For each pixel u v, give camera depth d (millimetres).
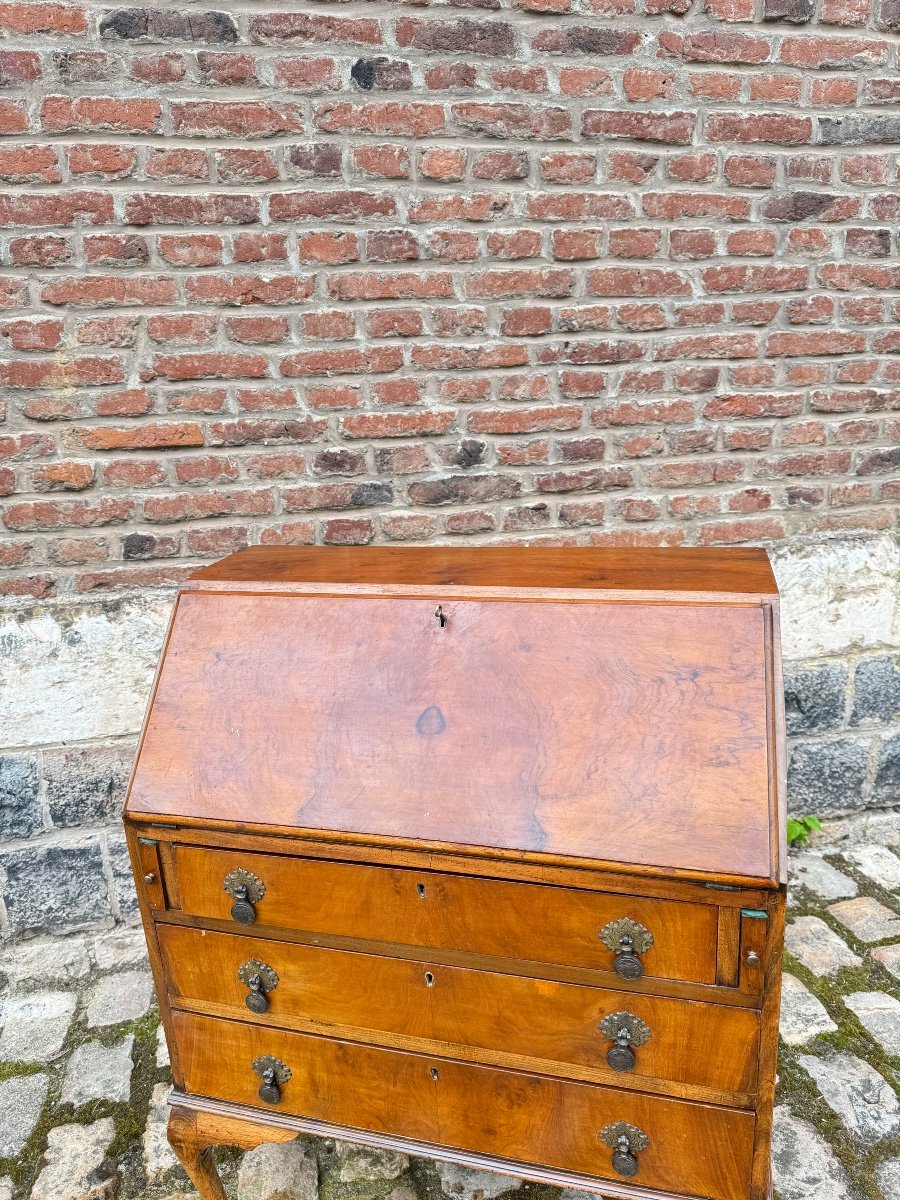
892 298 2523
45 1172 1784
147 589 2422
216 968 1552
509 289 2359
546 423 2488
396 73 2160
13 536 2326
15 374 2215
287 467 2410
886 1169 1696
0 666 2318
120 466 2324
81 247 2154
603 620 1447
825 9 2262
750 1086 1311
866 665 2746
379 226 2262
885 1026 2045
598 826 1277
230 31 2080
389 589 1582
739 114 2311
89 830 2484
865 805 2859
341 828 1368
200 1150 1645
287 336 2307
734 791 1260
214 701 1533
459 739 1396
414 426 2434
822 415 2604
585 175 2301
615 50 2223
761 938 1224
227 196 2180
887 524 2734
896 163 2416
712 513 2643
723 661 1367
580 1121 1430
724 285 2443
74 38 2031
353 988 1479
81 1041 2133
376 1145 1549
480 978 1398
